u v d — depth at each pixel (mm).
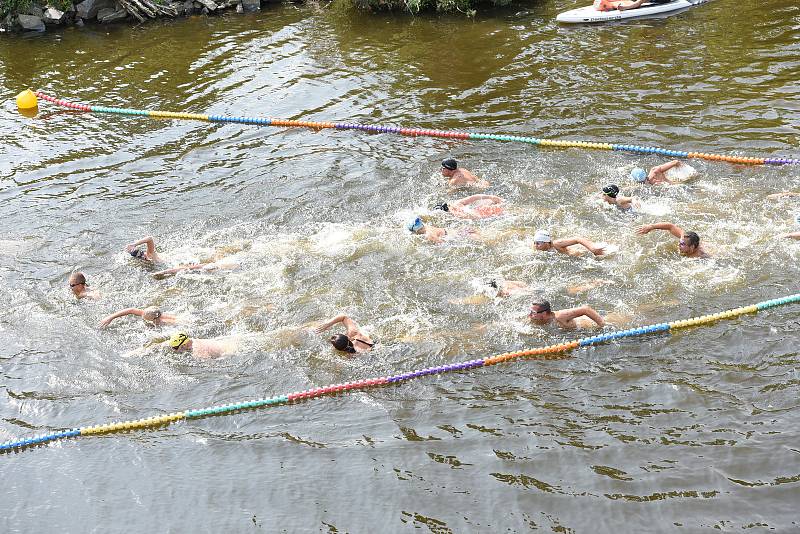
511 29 21812
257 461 8711
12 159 16234
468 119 16672
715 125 15523
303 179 14664
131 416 9430
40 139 17125
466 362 9984
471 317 10742
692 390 9195
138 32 23625
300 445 8898
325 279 11633
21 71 20953
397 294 11242
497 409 9203
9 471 8742
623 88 17422
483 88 18109
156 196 14430
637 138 15305
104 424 9328
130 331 10828
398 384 9750
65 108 18656
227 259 12195
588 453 8422
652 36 20406
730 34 20078
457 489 8109
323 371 9992
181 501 8227
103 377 10055
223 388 9805
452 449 8656
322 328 10570
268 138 16594
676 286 11078
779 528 7340
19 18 23984
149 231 13234
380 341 10398
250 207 13797
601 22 21781
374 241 12445
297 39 22281
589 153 14938
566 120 16250
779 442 8320
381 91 18422
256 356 10273
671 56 18969
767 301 10609
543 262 11742
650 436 8578
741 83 17188
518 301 10969
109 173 15438
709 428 8617
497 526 7648
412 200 13680
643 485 7953
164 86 19594
